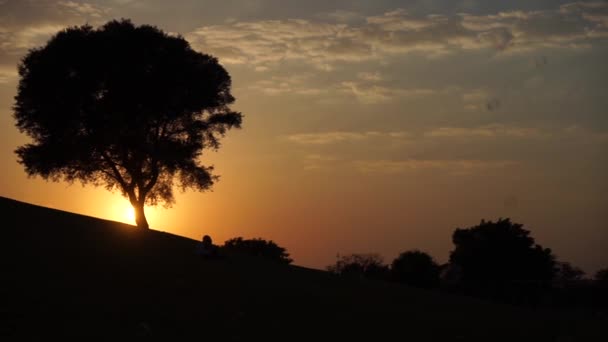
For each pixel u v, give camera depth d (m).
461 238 47.16
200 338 14.36
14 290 15.57
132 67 48.53
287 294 20.42
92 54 47.91
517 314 24.39
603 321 24.14
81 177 49.78
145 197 50.66
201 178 51.00
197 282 19.88
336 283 25.69
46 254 20.09
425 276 50.94
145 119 48.38
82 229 27.52
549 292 34.09
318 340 15.55
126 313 15.33
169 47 50.00
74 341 13.02
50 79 47.88
